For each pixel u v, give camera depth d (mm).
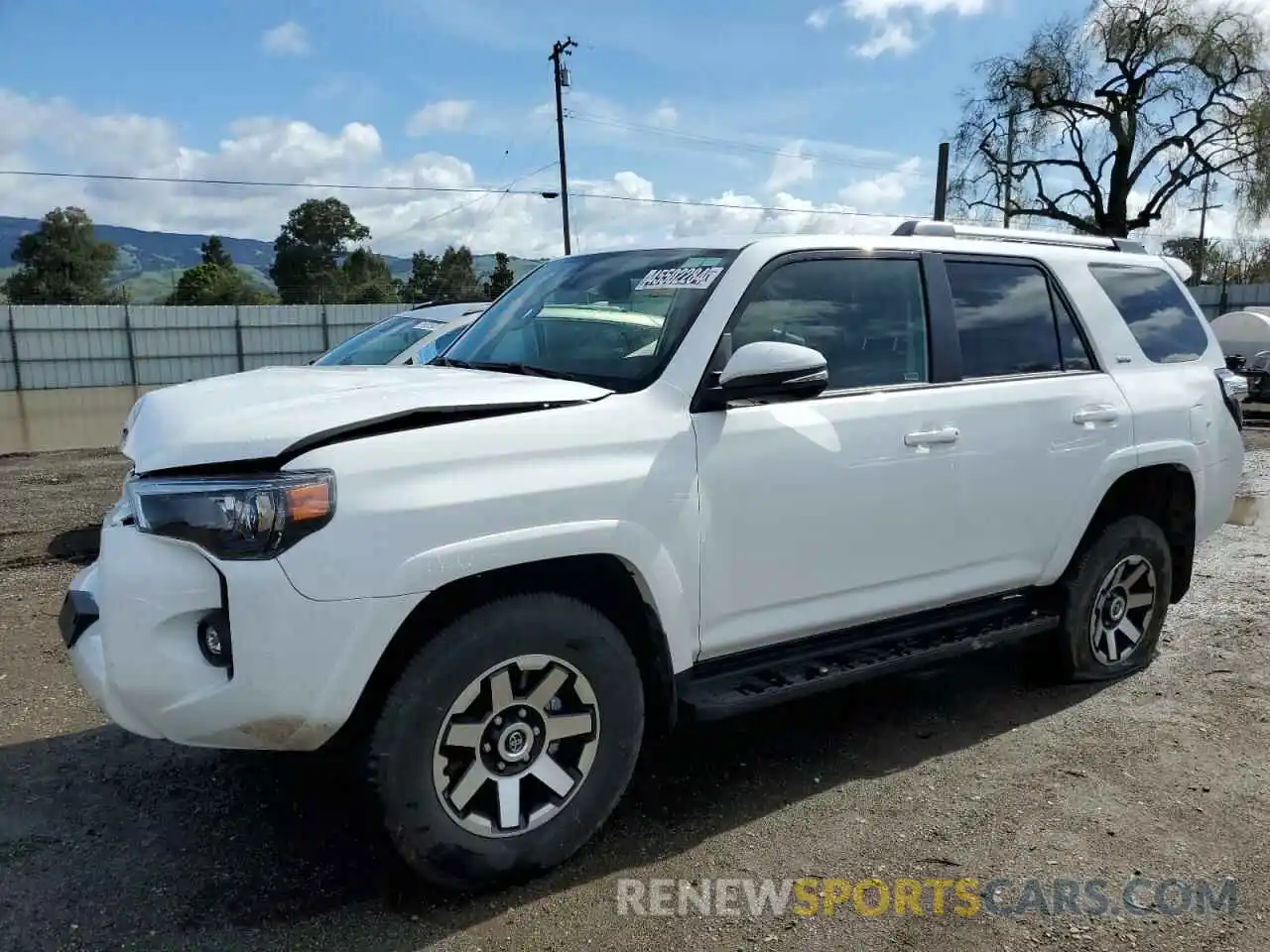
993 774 3725
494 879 2883
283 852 3152
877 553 3600
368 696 2717
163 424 2768
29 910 2840
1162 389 4586
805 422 3379
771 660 3469
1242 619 5707
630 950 2678
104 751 3924
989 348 4020
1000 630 4086
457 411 2791
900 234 3980
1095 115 32156
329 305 33656
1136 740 4027
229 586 2486
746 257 3441
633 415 3055
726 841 3246
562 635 2875
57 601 6055
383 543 2570
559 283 4016
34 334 29797
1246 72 30234
